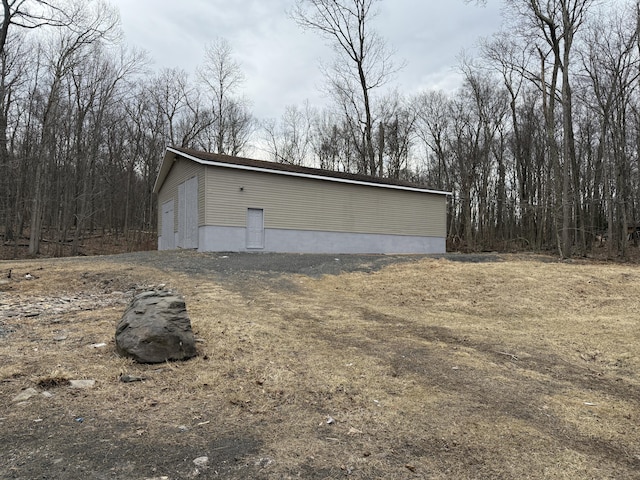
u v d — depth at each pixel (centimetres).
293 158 3819
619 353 585
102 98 2705
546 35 1941
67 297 886
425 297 995
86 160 2612
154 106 3428
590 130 2933
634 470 285
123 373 434
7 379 408
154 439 304
